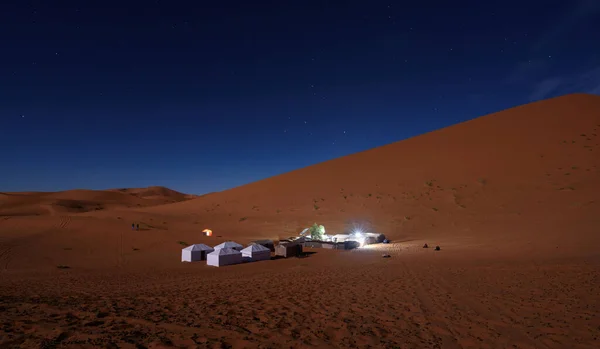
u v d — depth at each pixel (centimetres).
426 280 1341
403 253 2367
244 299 1062
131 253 2980
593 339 661
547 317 808
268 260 2573
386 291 1162
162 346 562
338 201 4856
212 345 584
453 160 5075
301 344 621
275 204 5350
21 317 684
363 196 4791
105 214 5238
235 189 7088
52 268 2367
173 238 3603
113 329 642
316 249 3120
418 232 3431
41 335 572
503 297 1017
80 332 604
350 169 6088
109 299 1024
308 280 1478
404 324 773
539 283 1196
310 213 4662
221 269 2208
